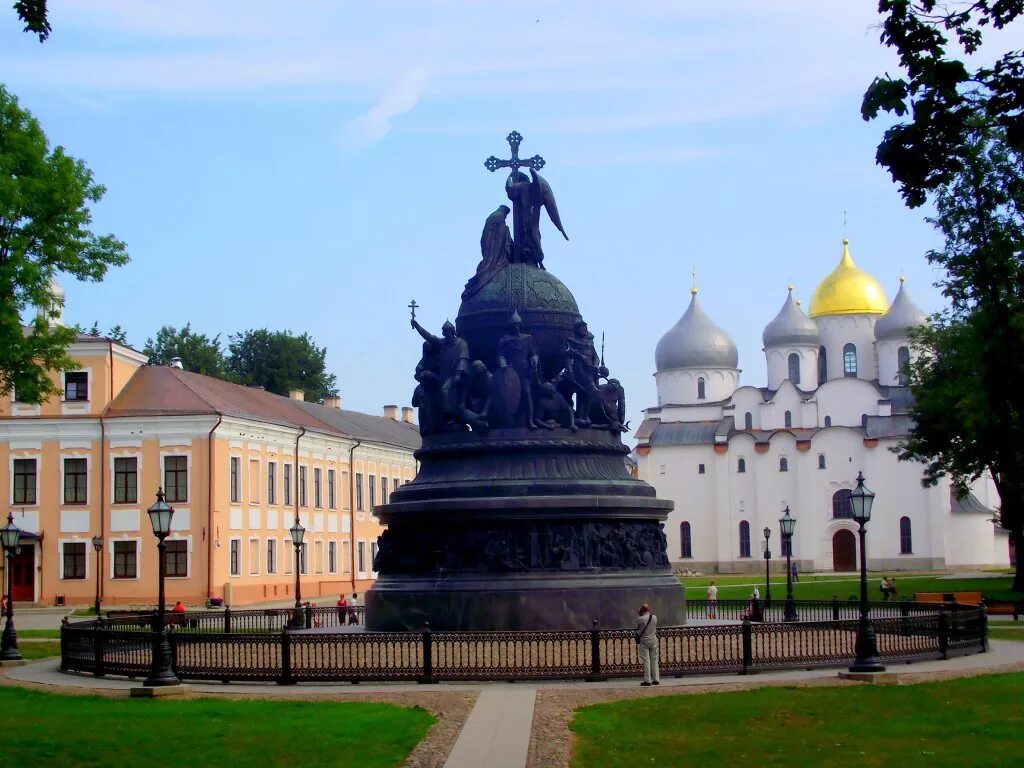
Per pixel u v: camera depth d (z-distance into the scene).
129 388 75.25
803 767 18.09
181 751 19.31
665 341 154.50
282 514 80.44
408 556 33.97
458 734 20.55
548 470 34.16
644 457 142.88
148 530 72.00
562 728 21.00
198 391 74.56
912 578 103.88
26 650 40.59
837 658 29.39
